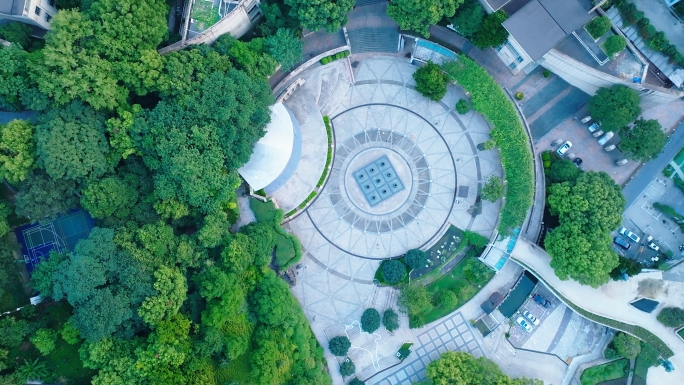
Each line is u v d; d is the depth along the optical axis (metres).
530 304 114.12
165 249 93.62
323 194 113.44
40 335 88.88
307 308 111.62
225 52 100.25
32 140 87.94
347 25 113.69
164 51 98.81
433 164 114.00
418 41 111.12
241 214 109.19
